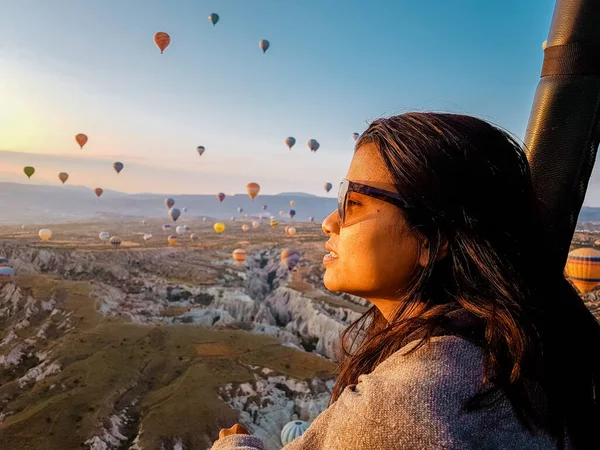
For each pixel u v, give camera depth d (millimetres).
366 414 775
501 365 815
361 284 1024
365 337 1459
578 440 917
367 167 1038
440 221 950
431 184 937
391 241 984
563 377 907
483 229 940
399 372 831
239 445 1060
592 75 1355
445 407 746
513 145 1099
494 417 786
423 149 957
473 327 891
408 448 714
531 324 884
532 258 1012
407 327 946
